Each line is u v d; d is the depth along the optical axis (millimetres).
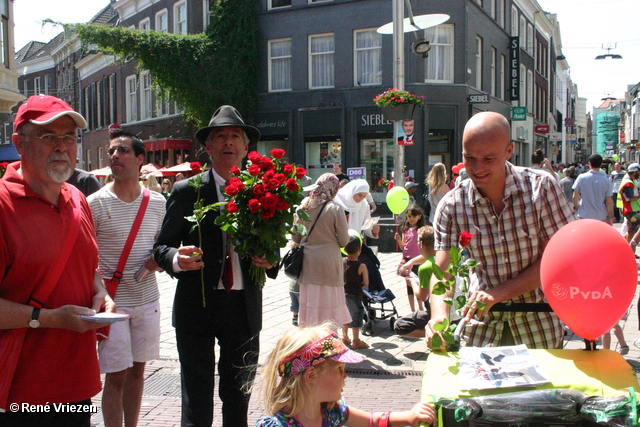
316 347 2027
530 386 2066
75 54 35219
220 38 21547
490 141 2488
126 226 3703
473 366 2229
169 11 25109
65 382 2455
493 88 24172
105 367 3438
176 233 3281
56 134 2428
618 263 2107
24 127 2404
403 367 5297
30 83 41938
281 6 21516
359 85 20406
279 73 21797
